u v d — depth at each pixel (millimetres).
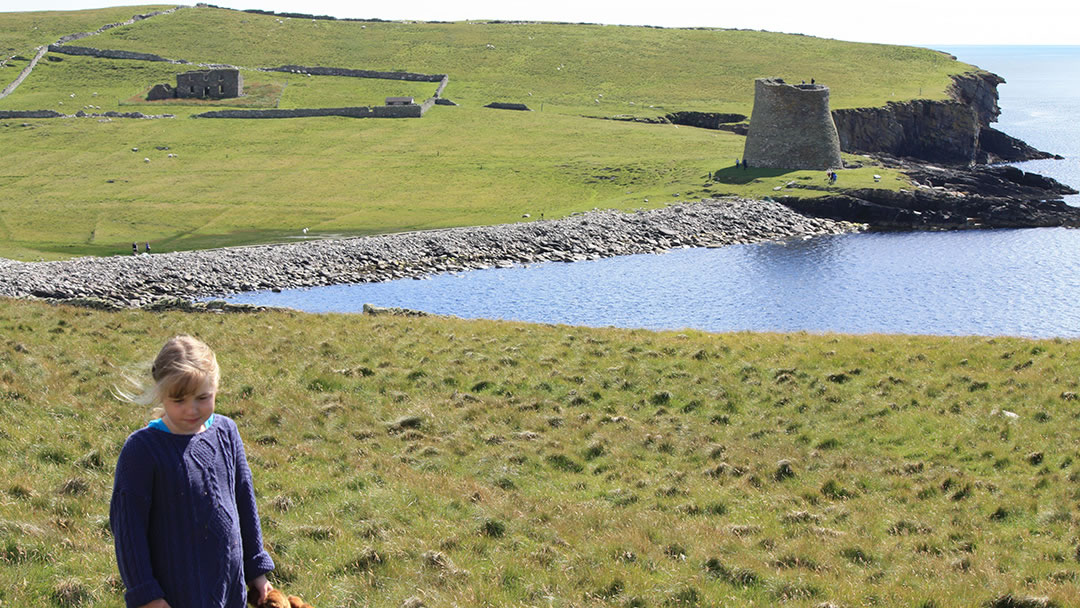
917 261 80375
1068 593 14109
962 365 30578
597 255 83625
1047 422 24734
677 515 18422
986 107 199125
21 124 142625
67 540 12820
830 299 67312
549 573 13883
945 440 24031
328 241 83688
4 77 175125
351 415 24047
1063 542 17297
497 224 92688
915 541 17250
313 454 20281
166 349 6672
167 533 6621
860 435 24672
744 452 22938
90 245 84250
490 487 19453
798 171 114062
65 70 182000
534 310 63969
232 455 7094
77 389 22891
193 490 6656
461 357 30484
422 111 151375
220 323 34656
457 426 23922
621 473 21328
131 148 129375
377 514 16109
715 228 92938
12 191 107125
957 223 98375
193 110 155500
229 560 6816
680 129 145625
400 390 26891
